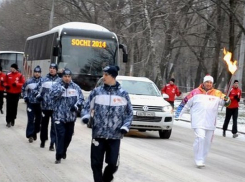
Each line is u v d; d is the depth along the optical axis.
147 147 20.03
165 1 45.19
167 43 56.06
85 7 69.31
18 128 24.06
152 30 48.72
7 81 24.16
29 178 13.18
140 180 13.44
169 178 13.92
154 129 23.16
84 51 34.41
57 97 15.28
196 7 47.19
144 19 47.16
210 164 16.97
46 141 19.91
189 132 28.31
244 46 42.69
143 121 22.91
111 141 11.14
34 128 19.72
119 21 58.53
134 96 23.73
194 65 104.88
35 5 81.38
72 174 13.87
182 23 59.28
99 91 11.16
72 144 19.53
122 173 14.28
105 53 34.78
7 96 24.25
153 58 46.06
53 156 16.64
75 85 15.50
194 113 16.36
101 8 63.69
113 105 11.05
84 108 11.33
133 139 22.52
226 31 55.31
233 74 16.31
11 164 15.02
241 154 20.48
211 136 16.36
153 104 23.19
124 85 24.95
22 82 24.30
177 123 34.50
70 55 34.12
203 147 16.16
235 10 44.22
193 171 15.27
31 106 19.50
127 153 18.02
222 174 15.14
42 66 39.72
